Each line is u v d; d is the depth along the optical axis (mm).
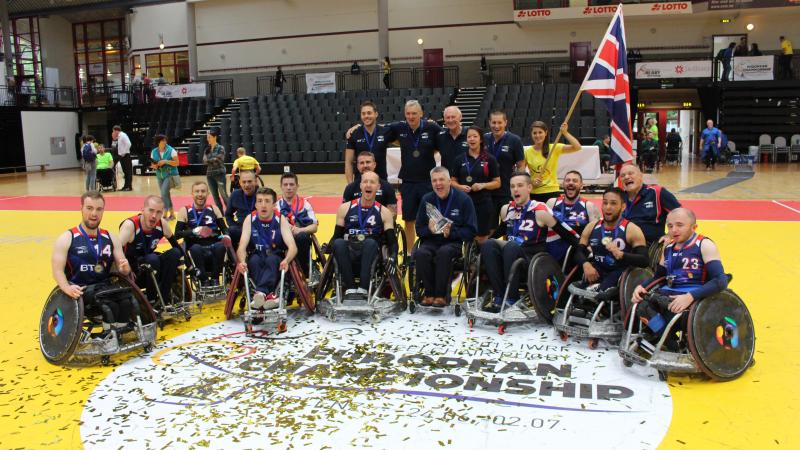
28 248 10344
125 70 35094
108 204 15930
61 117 32031
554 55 27953
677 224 4590
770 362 4781
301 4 30891
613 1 25391
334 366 4816
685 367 4371
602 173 17609
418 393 4316
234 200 6902
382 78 29828
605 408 4055
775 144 23641
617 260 5258
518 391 4328
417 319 5984
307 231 6359
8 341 5684
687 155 28453
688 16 26125
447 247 6016
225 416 4039
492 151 7066
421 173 7215
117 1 32500
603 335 5008
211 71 32750
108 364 4992
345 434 3762
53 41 35062
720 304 4430
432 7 28969
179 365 4930
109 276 5309
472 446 3602
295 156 23344
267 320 5750
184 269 6266
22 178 26141
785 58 23906
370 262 5938
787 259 8250
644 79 23953
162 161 12680
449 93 25734
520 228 5941
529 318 5484
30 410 4207
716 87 23797
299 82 31234
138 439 3775
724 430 3752
